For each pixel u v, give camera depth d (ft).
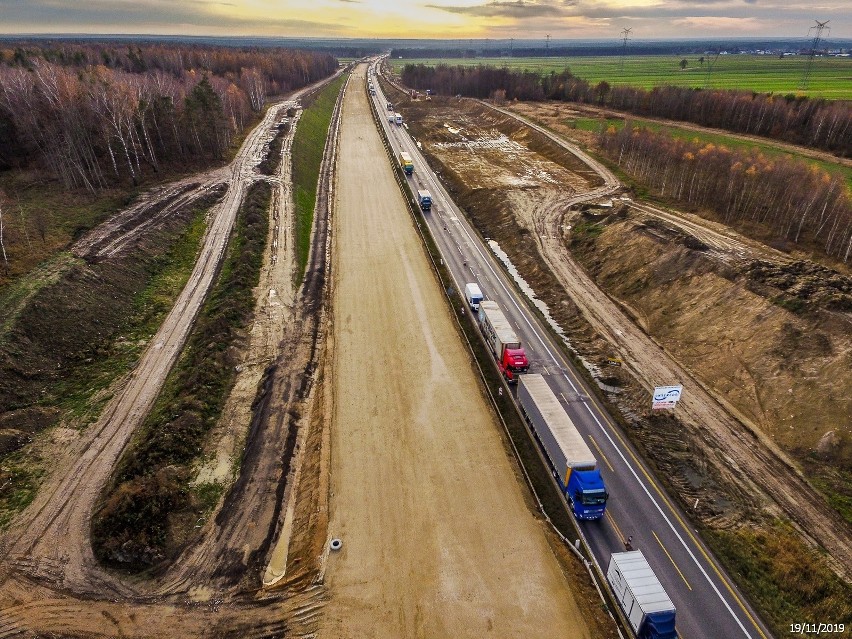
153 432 119.44
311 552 96.27
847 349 126.21
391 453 119.34
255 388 139.44
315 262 207.92
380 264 209.05
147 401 131.34
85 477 109.50
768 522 104.12
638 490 110.63
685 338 157.79
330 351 155.84
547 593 89.92
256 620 85.40
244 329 161.68
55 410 126.82
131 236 198.18
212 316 164.35
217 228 224.53
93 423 123.85
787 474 114.21
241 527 102.89
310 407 135.44
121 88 267.18
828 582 91.61
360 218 254.06
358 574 92.58
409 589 90.12
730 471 115.75
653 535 101.04
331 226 244.22
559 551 97.45
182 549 97.71
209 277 190.19
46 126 245.65
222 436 123.65
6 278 159.43
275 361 149.69
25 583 89.35
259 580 93.25
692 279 171.94
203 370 137.59
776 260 174.19
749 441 122.93
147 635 82.89
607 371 149.48
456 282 197.16
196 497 108.17
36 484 107.55
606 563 96.32
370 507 105.91
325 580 91.45
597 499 100.42
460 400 136.46
